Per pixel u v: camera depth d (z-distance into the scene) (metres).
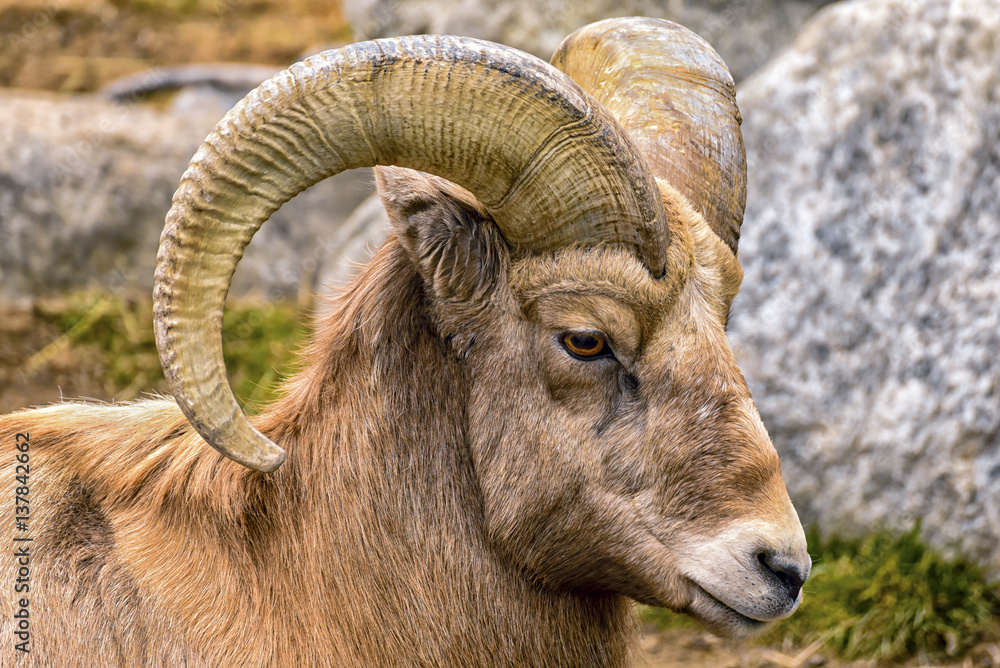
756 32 22.38
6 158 22.36
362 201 24.38
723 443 7.45
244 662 7.61
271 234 23.38
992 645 13.12
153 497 8.18
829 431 15.32
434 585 8.06
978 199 15.66
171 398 9.45
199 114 25.66
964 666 12.83
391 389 8.07
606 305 7.38
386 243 8.37
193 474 8.18
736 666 12.98
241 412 6.65
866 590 13.77
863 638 13.27
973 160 15.84
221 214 6.52
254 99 6.57
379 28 23.92
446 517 8.06
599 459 7.62
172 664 7.56
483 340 7.88
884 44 16.67
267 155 6.62
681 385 7.48
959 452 14.85
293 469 8.17
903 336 15.38
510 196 7.30
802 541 7.45
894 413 15.16
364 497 8.02
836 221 15.98
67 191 22.64
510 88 6.88
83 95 31.91
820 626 13.52
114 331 20.88
